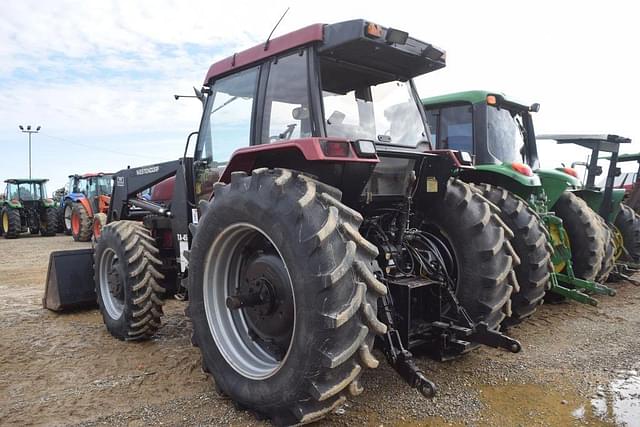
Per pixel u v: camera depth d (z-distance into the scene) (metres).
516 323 4.41
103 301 4.65
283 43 3.28
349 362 2.45
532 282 4.25
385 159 3.43
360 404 3.06
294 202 2.59
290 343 2.77
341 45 2.99
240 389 2.89
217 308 3.16
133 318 4.24
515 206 4.40
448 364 3.72
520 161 6.36
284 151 3.00
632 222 7.41
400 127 3.63
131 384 3.44
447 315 3.43
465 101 6.06
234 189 2.93
